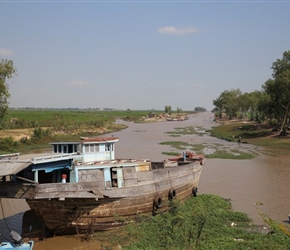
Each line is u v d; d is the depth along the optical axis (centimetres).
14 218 2589
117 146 7138
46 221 2153
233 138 8400
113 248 1991
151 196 2452
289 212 2658
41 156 2161
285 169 4538
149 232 2127
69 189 2077
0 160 2062
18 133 7869
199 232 1961
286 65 8056
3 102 4950
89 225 2170
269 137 8006
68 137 8312
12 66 4894
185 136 9625
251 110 14288
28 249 1670
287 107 7844
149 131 11562
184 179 2870
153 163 3045
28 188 2005
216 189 3431
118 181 2298
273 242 1923
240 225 2312
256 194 3228
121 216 2277
